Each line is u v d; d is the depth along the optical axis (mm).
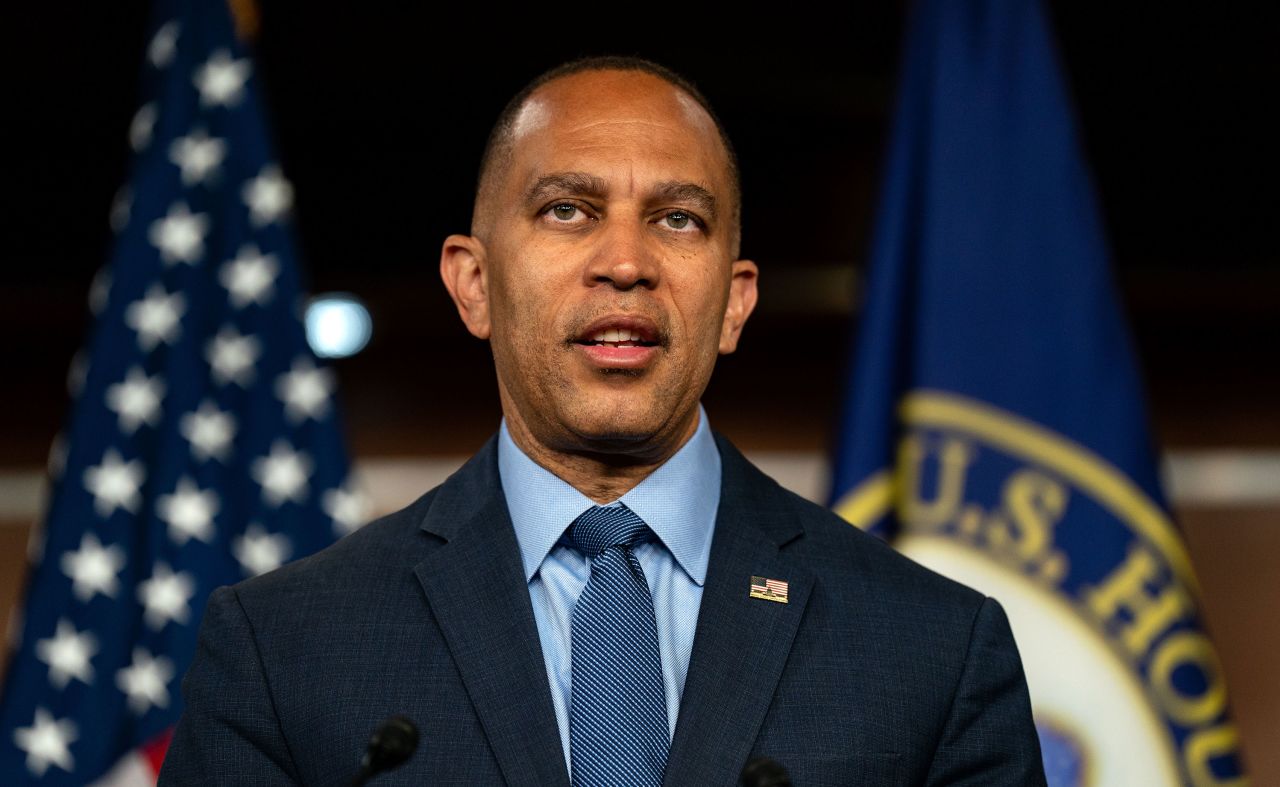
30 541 12562
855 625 3273
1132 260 13781
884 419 5758
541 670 3145
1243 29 12359
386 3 12398
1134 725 5406
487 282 3537
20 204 13352
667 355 3229
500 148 3510
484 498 3453
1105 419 5602
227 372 6137
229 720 3197
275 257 6230
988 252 5699
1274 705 10797
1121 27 12445
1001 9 5867
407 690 3141
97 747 5773
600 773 3020
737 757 3037
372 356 13969
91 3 12172
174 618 5883
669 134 3354
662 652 3229
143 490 6004
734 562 3336
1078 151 5762
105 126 12922
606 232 3244
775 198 13906
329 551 3484
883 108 13188
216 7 6379
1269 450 13562
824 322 14148
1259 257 13695
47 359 13750
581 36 12508
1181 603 5496
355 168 13453
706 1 12445
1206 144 13156
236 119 6305
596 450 3309
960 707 3229
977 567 5512
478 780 3029
